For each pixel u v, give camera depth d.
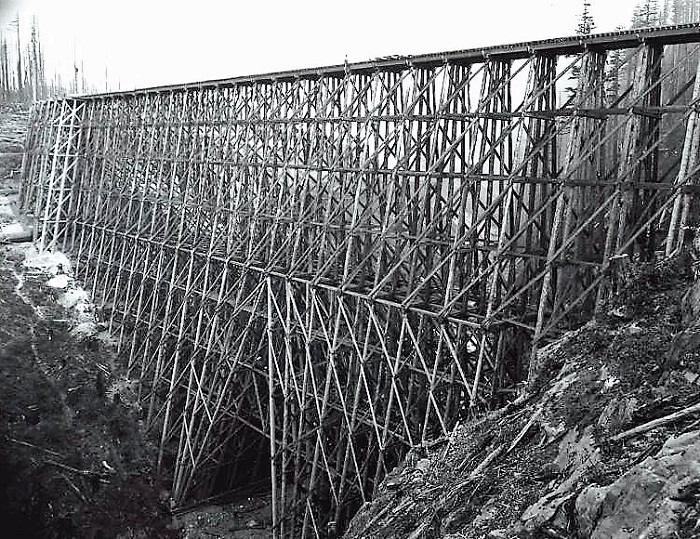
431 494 10.47
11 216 38.66
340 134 17.80
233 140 22.77
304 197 18.64
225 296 20.95
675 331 8.95
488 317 13.12
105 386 25.75
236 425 22.88
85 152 33.25
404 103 17.41
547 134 13.82
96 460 22.52
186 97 25.00
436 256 17.36
